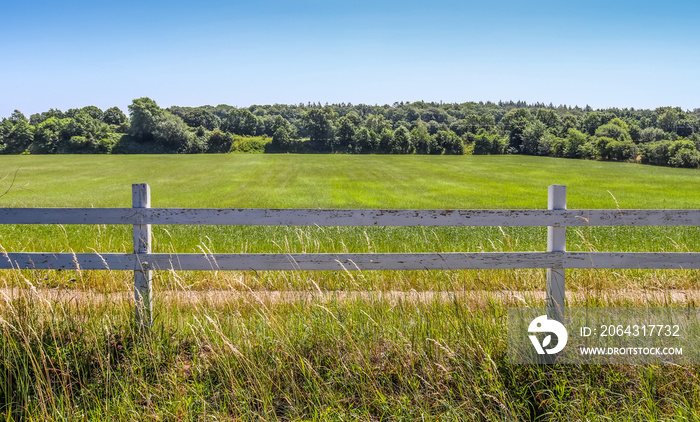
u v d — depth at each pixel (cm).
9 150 12600
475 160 10844
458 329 399
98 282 584
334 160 10356
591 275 546
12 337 378
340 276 591
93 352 379
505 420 313
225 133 15700
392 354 381
